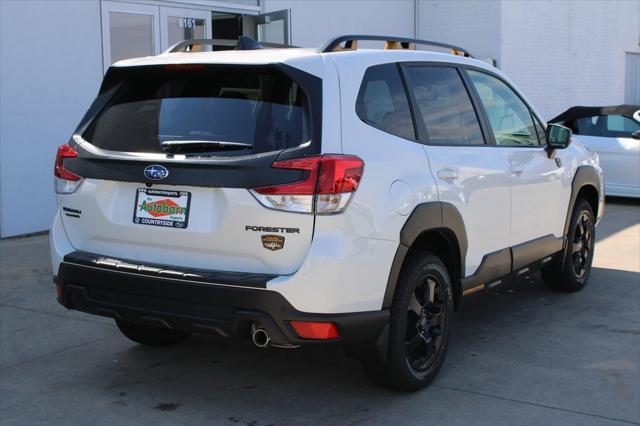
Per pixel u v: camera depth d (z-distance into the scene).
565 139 5.58
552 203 5.76
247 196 3.63
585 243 6.57
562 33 17.59
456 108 4.79
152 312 3.84
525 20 16.19
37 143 8.89
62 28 9.04
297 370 4.72
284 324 3.58
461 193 4.51
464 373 4.64
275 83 3.84
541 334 5.41
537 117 5.78
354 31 13.80
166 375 4.66
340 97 3.84
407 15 15.44
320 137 3.66
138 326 4.92
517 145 5.39
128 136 4.07
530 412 4.08
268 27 11.50
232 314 3.63
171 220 3.84
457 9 15.69
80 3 9.21
